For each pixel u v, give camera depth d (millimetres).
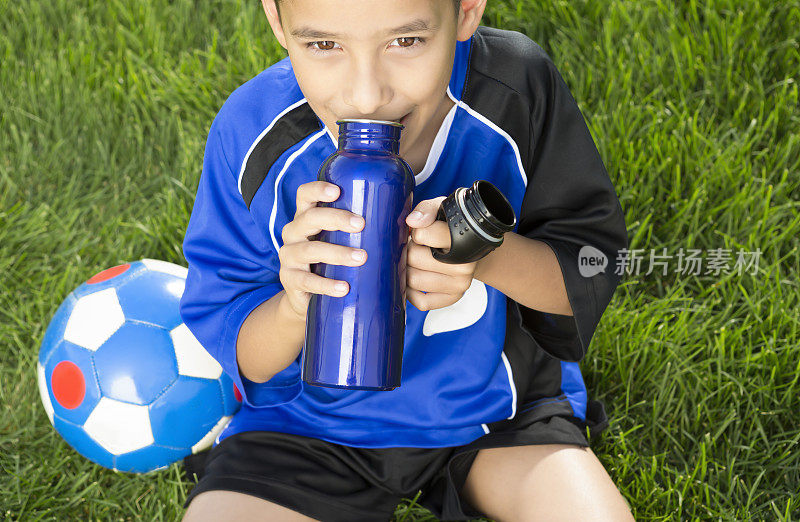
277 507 1501
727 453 1951
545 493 1524
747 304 2176
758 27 2631
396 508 1733
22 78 2900
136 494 1922
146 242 2463
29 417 2100
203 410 1878
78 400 1844
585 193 1523
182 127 2734
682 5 2797
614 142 2459
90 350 1846
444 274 1208
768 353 2045
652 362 2092
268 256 1535
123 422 1831
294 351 1492
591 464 1574
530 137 1494
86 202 2627
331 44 1138
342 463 1597
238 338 1518
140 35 3020
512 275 1429
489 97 1457
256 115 1488
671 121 2510
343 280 1129
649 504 1839
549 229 1530
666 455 1983
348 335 1143
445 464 1637
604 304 1508
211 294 1562
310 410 1632
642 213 2408
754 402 2039
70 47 2939
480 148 1469
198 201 1575
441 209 1117
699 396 2062
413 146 1449
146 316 1869
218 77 2814
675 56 2605
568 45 2729
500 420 1645
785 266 2322
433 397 1599
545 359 1718
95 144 2766
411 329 1568
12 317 2275
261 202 1491
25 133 2732
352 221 1095
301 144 1451
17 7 3143
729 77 2559
